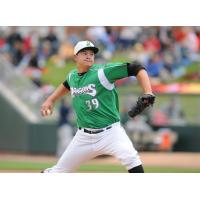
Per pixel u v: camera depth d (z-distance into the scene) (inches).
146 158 2694.4
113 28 3560.5
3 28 3727.9
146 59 3422.7
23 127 3038.9
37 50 3558.1
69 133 2773.1
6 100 3073.3
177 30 3538.4
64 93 1246.9
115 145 1131.3
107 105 1133.7
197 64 3380.9
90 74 1133.1
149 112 2979.8
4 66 3132.4
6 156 2871.6
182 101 3053.6
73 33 3580.2
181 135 2970.0
